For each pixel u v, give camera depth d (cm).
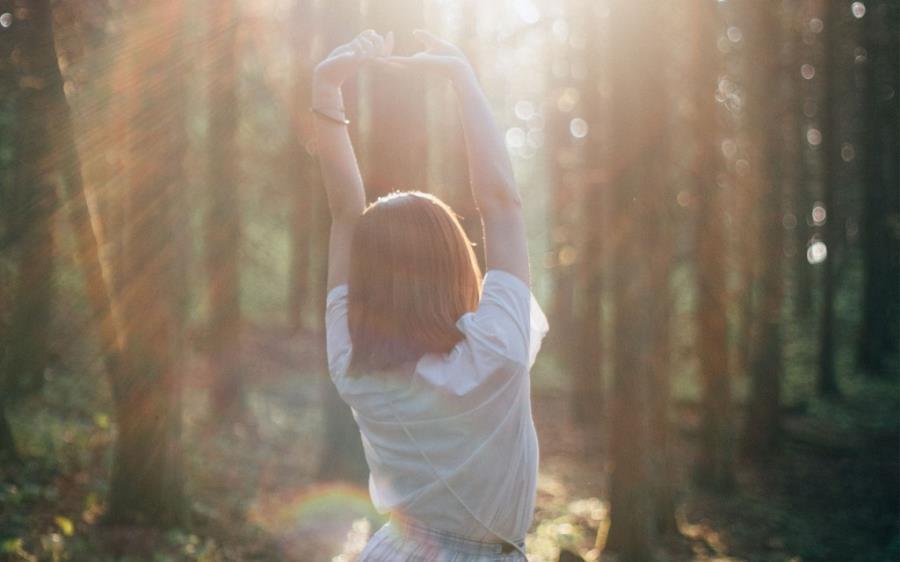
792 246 2925
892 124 2705
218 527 945
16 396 1346
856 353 3039
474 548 224
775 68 1816
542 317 231
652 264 1158
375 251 224
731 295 1744
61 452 1091
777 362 1969
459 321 222
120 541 830
